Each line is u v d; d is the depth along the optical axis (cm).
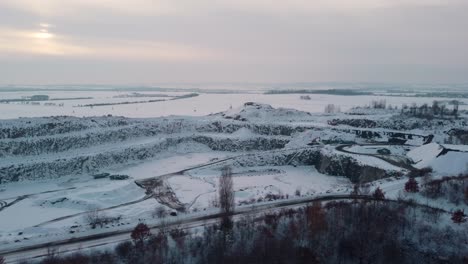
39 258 6481
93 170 13538
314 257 7144
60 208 9650
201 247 7044
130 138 16788
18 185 11888
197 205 9656
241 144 17025
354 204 8506
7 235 7644
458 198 8719
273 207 8894
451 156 11488
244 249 7088
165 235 7325
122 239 7275
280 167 14362
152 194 10844
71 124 15950
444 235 7500
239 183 12044
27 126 14738
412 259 7194
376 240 7444
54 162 13088
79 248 6856
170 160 15250
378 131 16912
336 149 14362
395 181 10419
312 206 8150
